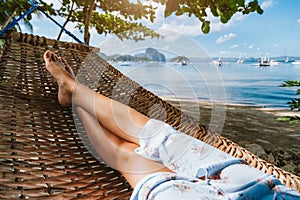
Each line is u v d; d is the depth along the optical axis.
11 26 2.01
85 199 1.17
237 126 5.29
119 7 3.20
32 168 1.18
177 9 2.18
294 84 2.13
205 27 2.17
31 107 1.56
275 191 1.14
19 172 1.13
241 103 7.68
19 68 1.83
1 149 1.20
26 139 1.33
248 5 2.22
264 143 4.38
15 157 1.19
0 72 1.73
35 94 1.68
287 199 1.12
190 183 1.13
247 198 1.09
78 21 3.86
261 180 1.17
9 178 1.08
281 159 3.77
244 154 1.45
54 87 1.80
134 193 1.14
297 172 3.42
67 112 1.64
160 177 1.13
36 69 1.89
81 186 1.23
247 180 1.17
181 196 1.04
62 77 1.61
